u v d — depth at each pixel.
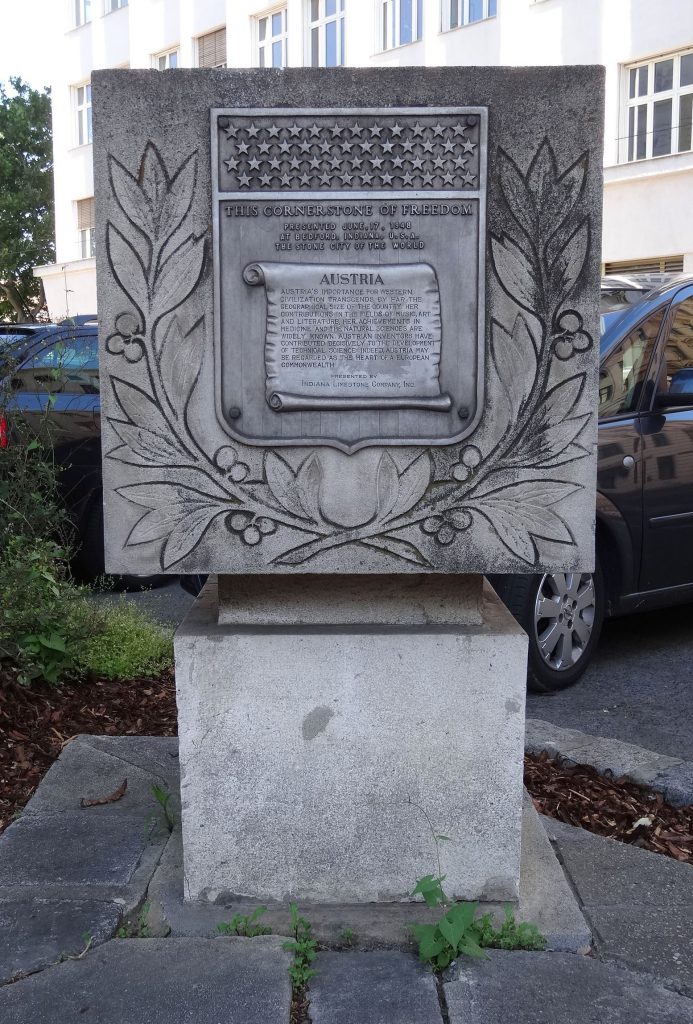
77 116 27.34
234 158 2.41
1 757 3.55
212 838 2.59
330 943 2.48
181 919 2.55
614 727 4.35
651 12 16.06
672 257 16.61
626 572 4.88
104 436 2.49
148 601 6.52
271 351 2.46
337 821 2.58
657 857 2.93
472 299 2.45
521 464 2.49
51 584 4.36
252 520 2.51
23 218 33.31
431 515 2.51
